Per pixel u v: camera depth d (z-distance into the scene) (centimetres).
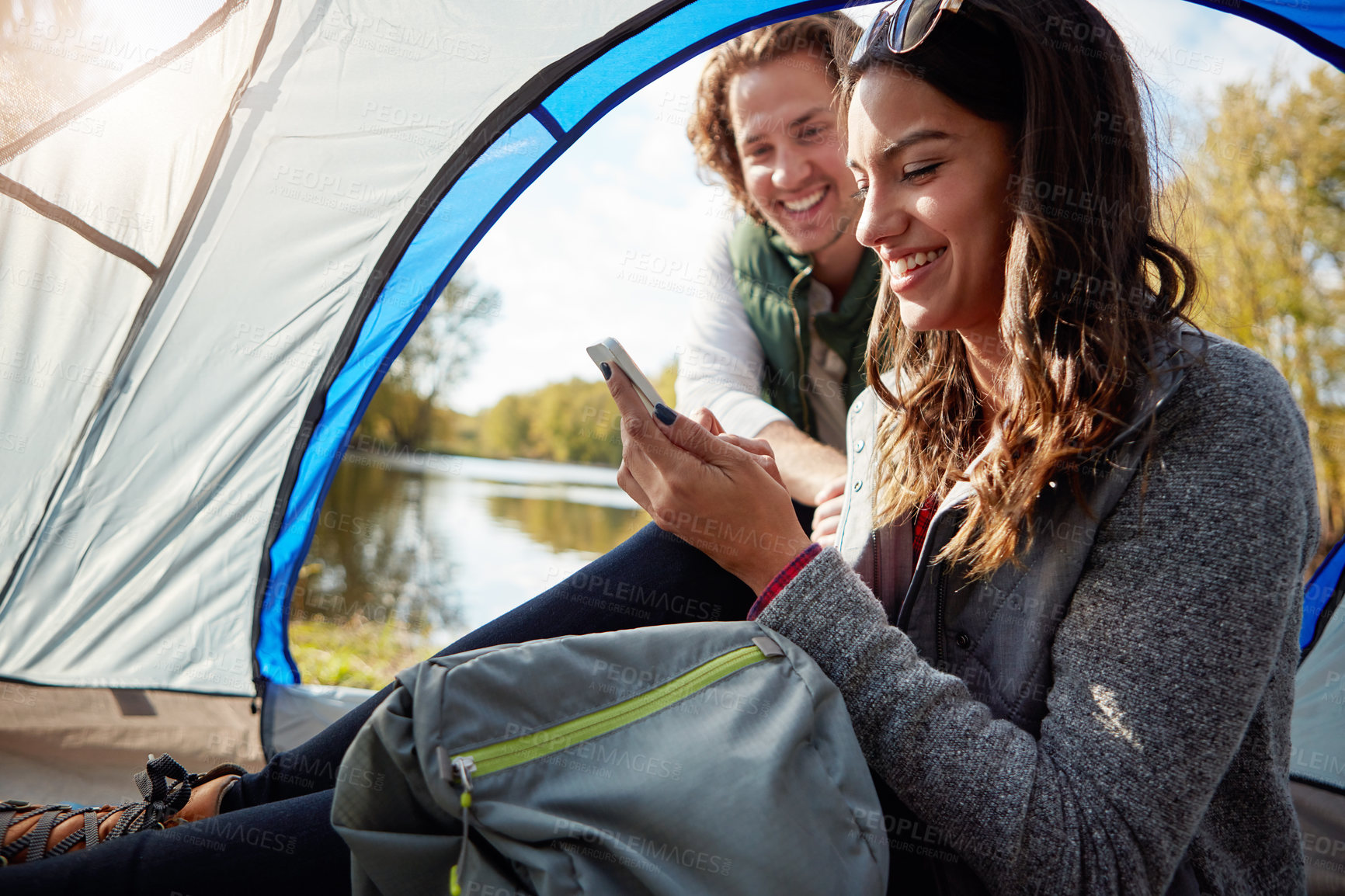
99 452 180
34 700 180
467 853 66
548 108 176
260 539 193
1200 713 71
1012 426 86
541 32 170
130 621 188
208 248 175
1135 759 72
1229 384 77
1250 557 72
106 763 174
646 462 93
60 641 184
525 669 74
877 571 104
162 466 184
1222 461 74
